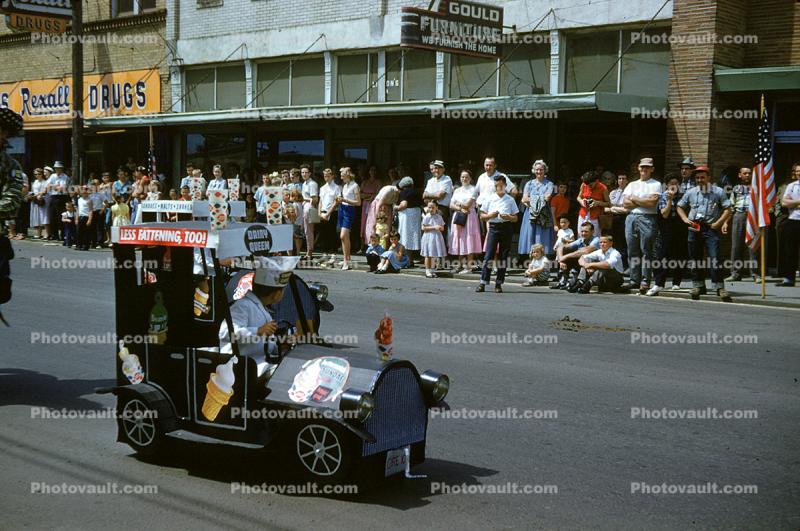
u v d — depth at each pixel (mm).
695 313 11898
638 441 6113
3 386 7527
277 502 4914
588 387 7602
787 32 15680
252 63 23750
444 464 5613
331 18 21688
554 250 15906
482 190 16281
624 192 14336
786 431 6375
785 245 14617
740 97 15938
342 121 21297
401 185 17078
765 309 12383
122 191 21547
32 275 15445
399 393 5160
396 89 20594
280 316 5969
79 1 23516
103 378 7844
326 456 5000
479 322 10875
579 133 17453
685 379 7938
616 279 14102
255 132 23484
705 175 13211
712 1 15320
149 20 25984
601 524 4645
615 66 16969
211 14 24516
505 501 4961
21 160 30531
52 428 6332
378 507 4852
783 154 15914
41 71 29516
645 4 16359
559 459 5727
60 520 4645
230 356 5223
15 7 24578
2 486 5156
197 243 5266
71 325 10312
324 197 18250
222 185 20391
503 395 7309
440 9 16891
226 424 5289
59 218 23922
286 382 5113
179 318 5516
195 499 4957
